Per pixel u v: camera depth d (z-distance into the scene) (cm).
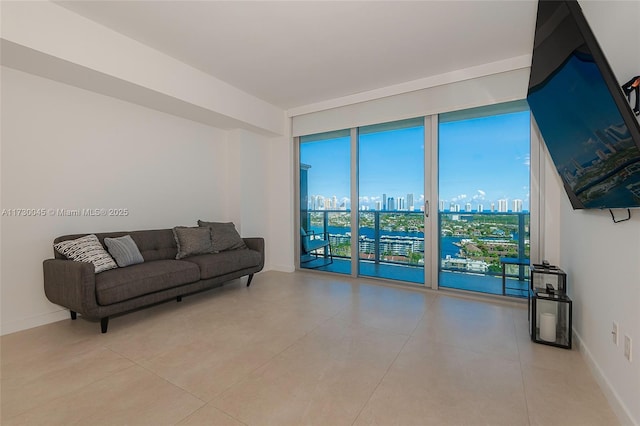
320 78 356
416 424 140
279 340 230
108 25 254
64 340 230
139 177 345
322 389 168
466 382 174
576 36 116
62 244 258
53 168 275
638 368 131
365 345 221
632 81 123
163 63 301
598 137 134
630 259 141
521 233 328
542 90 174
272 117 448
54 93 275
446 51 292
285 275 451
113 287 238
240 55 303
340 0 221
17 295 253
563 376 181
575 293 228
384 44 280
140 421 143
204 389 168
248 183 452
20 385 171
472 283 362
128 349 215
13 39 207
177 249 345
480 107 337
